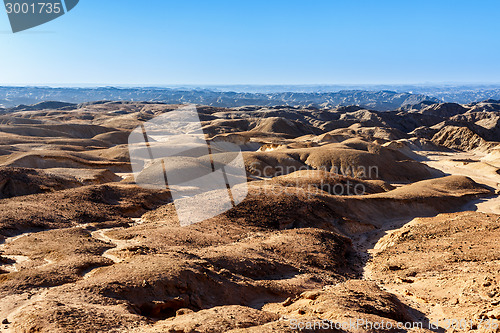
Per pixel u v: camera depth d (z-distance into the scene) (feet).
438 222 134.10
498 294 65.57
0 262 73.36
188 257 75.25
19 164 212.64
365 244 141.79
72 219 119.75
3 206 121.19
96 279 56.80
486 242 104.27
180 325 41.16
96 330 38.91
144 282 55.01
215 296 61.62
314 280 83.92
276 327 38.81
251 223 129.59
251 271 81.05
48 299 47.57
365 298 64.03
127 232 102.78
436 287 79.77
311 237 119.96
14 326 39.68
